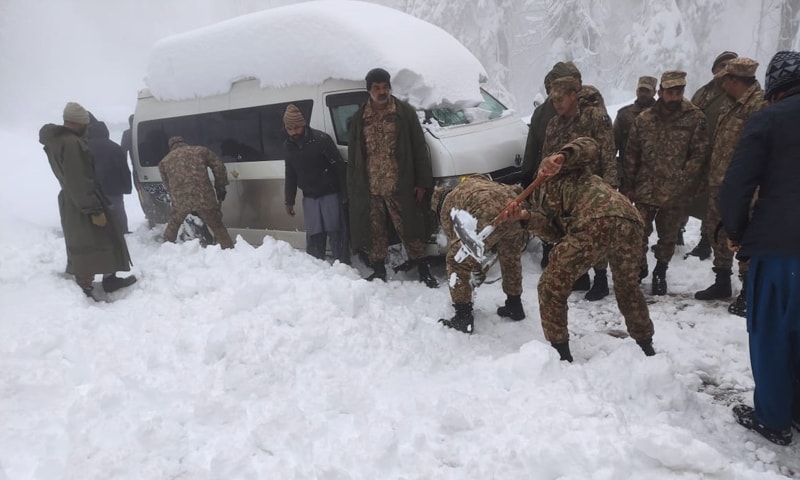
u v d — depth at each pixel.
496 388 2.92
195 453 2.58
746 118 3.95
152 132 7.18
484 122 5.43
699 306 4.21
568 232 3.04
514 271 4.02
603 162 4.13
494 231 3.48
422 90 5.10
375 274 5.15
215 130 6.36
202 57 6.34
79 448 2.56
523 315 4.15
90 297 4.84
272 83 5.69
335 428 2.70
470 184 3.72
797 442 2.60
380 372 3.24
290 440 2.58
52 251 6.19
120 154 7.36
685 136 4.22
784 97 2.50
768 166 2.45
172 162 5.80
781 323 2.42
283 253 5.11
